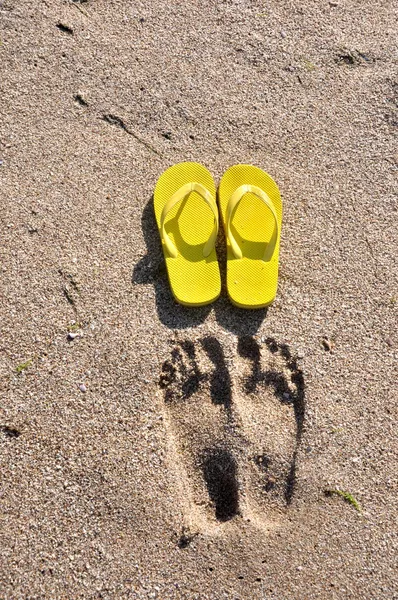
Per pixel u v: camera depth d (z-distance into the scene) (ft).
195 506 3.68
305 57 4.39
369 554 3.63
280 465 3.73
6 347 3.81
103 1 4.42
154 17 4.41
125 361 3.81
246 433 3.74
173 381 3.80
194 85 4.29
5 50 4.27
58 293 3.90
